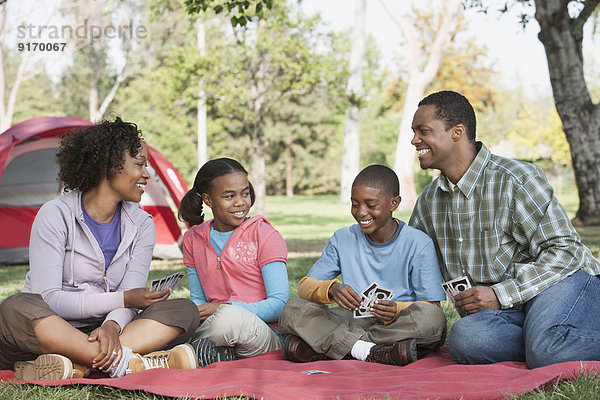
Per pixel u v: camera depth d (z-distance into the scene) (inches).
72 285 122.0
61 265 119.9
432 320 123.7
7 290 267.1
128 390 101.6
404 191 953.5
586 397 90.7
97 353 109.0
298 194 2191.2
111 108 1533.0
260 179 753.6
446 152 127.7
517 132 1571.1
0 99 943.0
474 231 129.2
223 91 670.5
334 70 704.4
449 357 126.1
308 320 125.6
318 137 2012.8
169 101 704.4
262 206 754.8
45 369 108.4
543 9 489.7
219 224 140.4
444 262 134.9
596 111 500.1
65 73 1478.8
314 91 738.8
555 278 118.4
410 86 933.2
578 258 119.4
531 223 123.5
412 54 928.3
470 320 118.6
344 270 137.3
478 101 1366.9
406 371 109.4
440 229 134.5
